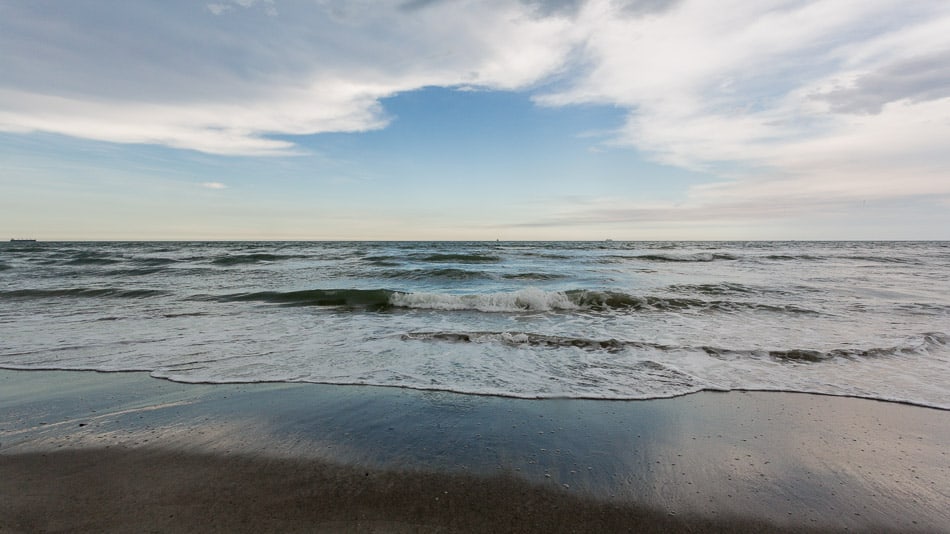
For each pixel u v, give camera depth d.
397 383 4.89
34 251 35.53
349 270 19.42
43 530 2.31
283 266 21.84
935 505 2.70
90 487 2.75
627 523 2.49
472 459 3.18
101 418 3.86
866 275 18.52
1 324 8.09
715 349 6.36
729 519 2.54
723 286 13.77
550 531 2.41
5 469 2.96
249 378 5.03
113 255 30.23
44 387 4.69
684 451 3.34
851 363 5.79
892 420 3.98
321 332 7.58
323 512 2.52
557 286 14.47
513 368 5.49
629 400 4.43
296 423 3.79
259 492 2.72
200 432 3.59
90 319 8.62
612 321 8.82
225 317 9.02
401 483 2.85
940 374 5.36
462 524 2.44
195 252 35.56
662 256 31.08
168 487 2.76
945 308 10.20
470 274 17.50
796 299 11.69
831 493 2.81
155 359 5.79
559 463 3.14
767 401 4.43
